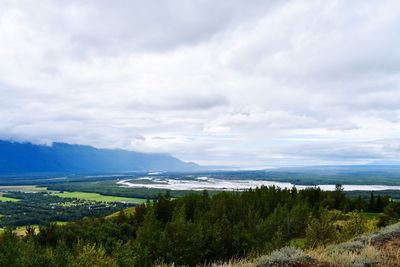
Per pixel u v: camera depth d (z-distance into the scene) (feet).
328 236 102.89
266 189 337.31
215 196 303.07
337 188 356.38
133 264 123.34
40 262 122.11
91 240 184.85
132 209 364.17
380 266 30.01
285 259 31.35
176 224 153.69
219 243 153.58
